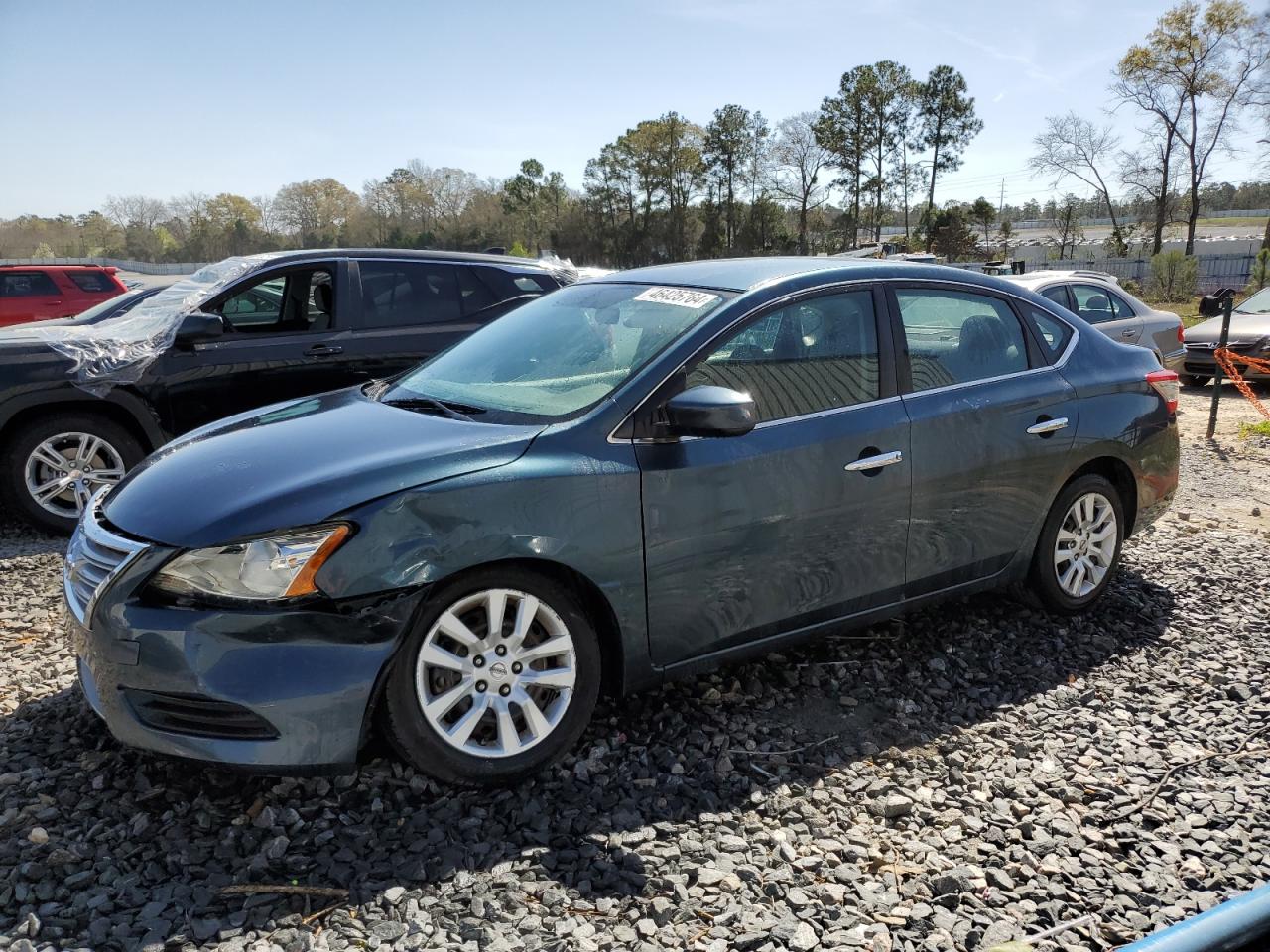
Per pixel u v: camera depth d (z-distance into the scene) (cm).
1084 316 1024
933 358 399
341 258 666
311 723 274
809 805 303
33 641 431
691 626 337
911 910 255
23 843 274
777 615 357
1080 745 345
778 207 8050
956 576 409
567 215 8950
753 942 240
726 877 265
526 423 323
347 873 263
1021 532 424
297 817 287
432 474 293
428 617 288
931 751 340
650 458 322
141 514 296
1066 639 437
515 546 295
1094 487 448
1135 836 290
